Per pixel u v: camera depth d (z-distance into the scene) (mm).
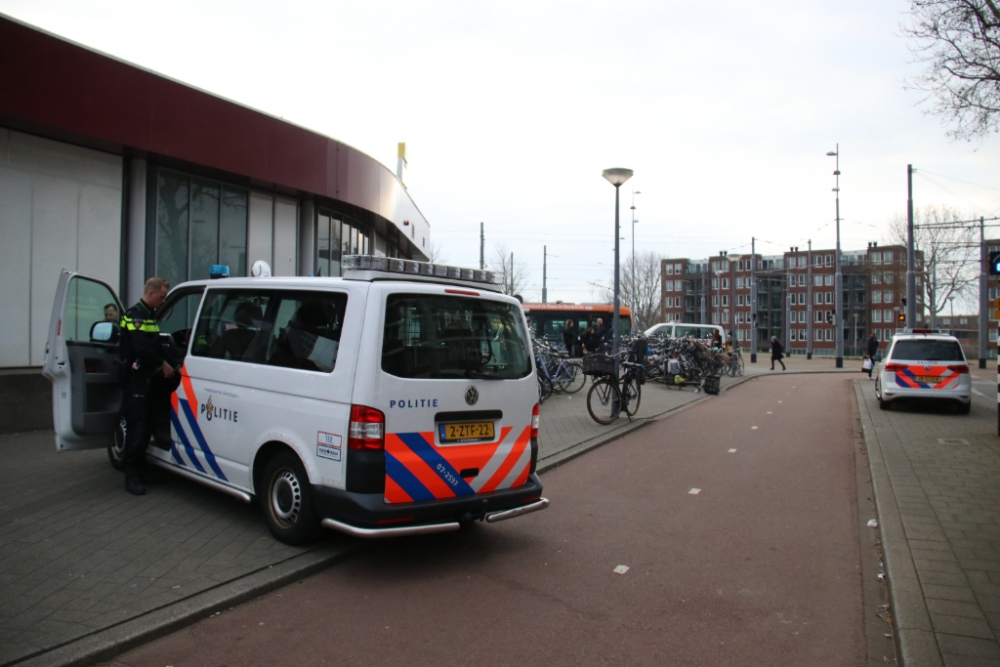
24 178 9297
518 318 5582
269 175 12164
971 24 10023
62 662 3334
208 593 4184
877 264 70375
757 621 4199
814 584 4828
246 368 5387
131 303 10633
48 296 9617
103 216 10266
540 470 8172
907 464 8727
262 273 6145
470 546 5477
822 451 9953
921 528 5949
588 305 32844
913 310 28812
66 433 6121
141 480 6234
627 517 6410
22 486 6297
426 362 4852
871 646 3900
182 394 6016
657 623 4133
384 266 4898
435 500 4781
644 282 63188
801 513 6641
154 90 10117
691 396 17484
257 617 4043
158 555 4758
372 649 3691
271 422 5098
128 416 6090
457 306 5145
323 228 14953
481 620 4098
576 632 3977
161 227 11172
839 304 36312
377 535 4441
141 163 10648
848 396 18719
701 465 8781
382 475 4555
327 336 4879
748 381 24656
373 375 4578
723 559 5305
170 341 6602
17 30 8422
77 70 9094
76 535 5094
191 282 6457
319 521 4855
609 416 11867
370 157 15367
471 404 5020
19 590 4133
